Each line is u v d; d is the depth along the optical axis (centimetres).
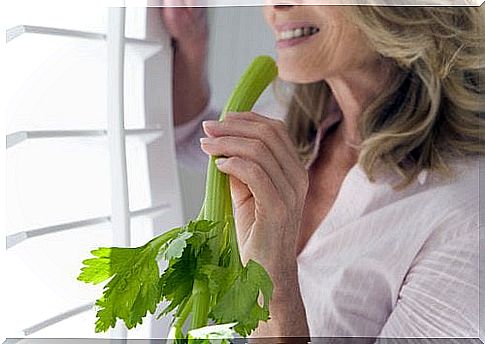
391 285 113
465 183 110
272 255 115
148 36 115
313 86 115
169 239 78
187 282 77
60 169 116
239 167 114
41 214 116
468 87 110
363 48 113
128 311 75
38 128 114
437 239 111
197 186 117
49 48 114
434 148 111
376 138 113
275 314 115
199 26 115
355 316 115
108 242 117
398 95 112
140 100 116
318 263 115
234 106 114
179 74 115
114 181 116
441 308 111
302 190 115
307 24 114
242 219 115
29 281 116
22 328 115
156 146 116
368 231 114
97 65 115
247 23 115
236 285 73
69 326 117
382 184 113
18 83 114
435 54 111
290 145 115
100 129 115
